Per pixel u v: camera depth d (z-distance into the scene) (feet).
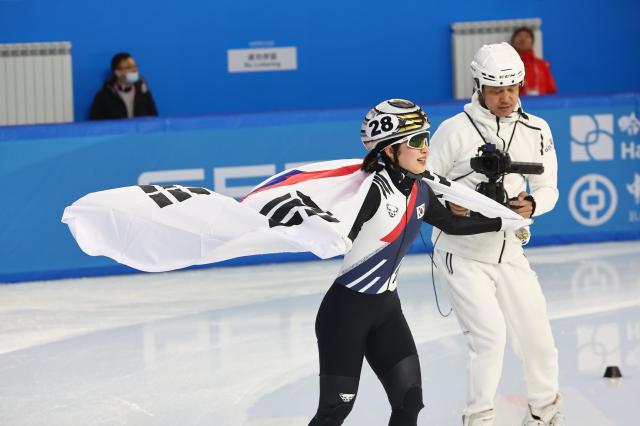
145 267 33.81
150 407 45.37
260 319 59.62
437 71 101.30
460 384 46.93
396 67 100.53
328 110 73.20
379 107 34.60
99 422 43.60
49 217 70.59
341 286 34.78
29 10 93.56
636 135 76.02
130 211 33.60
